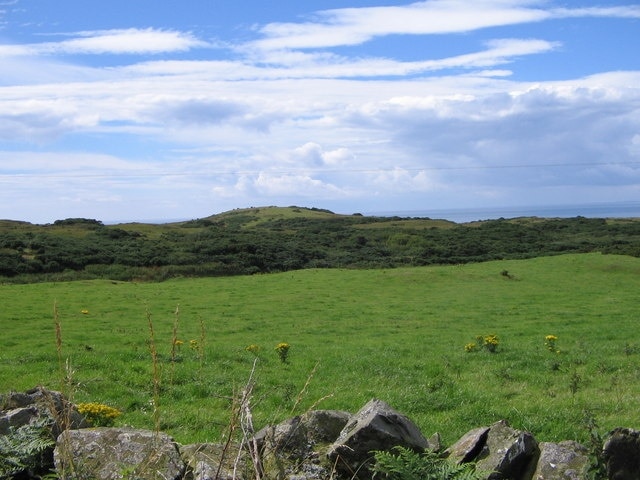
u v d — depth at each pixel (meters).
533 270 64.94
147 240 84.75
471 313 40.22
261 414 13.53
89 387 16.78
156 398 5.26
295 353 25.00
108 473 6.11
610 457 6.55
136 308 41.91
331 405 15.19
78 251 72.00
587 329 32.00
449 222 138.25
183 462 6.55
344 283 57.75
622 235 106.38
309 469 6.75
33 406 7.78
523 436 7.09
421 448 7.25
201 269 70.56
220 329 33.66
